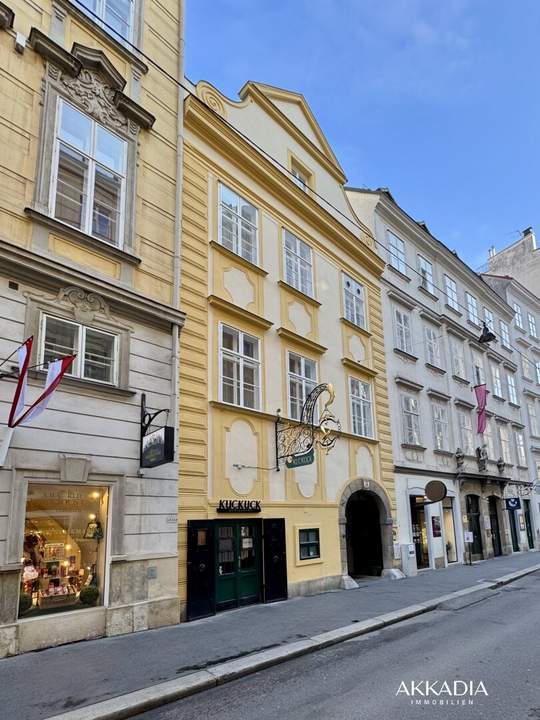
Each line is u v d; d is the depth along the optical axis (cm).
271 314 1365
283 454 1273
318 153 1722
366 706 538
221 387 1154
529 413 3130
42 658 699
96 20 1055
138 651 735
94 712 525
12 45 891
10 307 795
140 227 1038
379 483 1645
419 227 2242
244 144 1365
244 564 1127
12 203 837
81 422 850
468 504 2238
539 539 2833
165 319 1018
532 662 674
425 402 2058
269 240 1427
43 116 905
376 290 1909
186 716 535
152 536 921
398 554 1644
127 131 1055
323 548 1345
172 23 1238
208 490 1070
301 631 857
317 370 1490
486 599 1223
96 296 911
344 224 1805
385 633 877
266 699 574
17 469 756
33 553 777
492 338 2544
